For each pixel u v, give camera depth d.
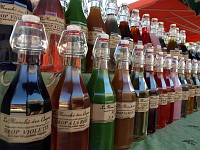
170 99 0.72
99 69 0.40
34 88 0.27
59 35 0.41
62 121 0.32
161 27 0.81
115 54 0.46
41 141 0.27
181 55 0.88
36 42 0.29
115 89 0.43
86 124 0.34
